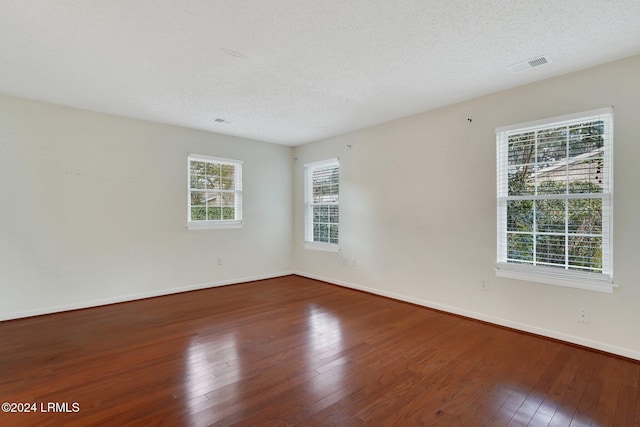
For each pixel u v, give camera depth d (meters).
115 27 2.16
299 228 5.96
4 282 3.43
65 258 3.78
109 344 2.85
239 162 5.30
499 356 2.63
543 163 3.05
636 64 2.54
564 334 2.89
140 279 4.32
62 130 3.76
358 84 3.15
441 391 2.13
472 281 3.53
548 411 1.92
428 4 1.93
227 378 2.28
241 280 5.35
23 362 2.51
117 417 1.84
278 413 1.88
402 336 3.05
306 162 5.79
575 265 2.87
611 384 2.21
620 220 2.61
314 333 3.13
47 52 2.50
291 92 3.35
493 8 1.97
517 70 2.83
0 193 3.42
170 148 4.57
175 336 3.04
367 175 4.68
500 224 3.33
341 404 1.98
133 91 3.33
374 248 4.59
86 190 3.92
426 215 3.95
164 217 4.52
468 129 3.55
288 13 2.01
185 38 2.31
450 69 2.82
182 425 1.77
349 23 2.13
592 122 2.77
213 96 3.47
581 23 2.12
